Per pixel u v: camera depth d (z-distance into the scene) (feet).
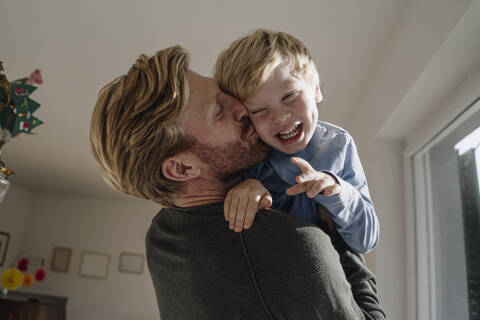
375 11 6.96
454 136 6.34
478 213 5.58
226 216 2.54
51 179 23.17
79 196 27.91
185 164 2.72
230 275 2.37
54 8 7.79
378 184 8.01
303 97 2.97
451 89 5.96
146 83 2.57
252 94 2.88
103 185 23.18
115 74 10.18
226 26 7.88
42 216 27.84
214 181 2.87
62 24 8.29
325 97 10.14
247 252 2.39
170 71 2.59
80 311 26.37
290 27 7.67
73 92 11.46
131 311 26.37
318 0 6.88
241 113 2.85
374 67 8.54
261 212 2.57
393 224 7.77
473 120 5.69
